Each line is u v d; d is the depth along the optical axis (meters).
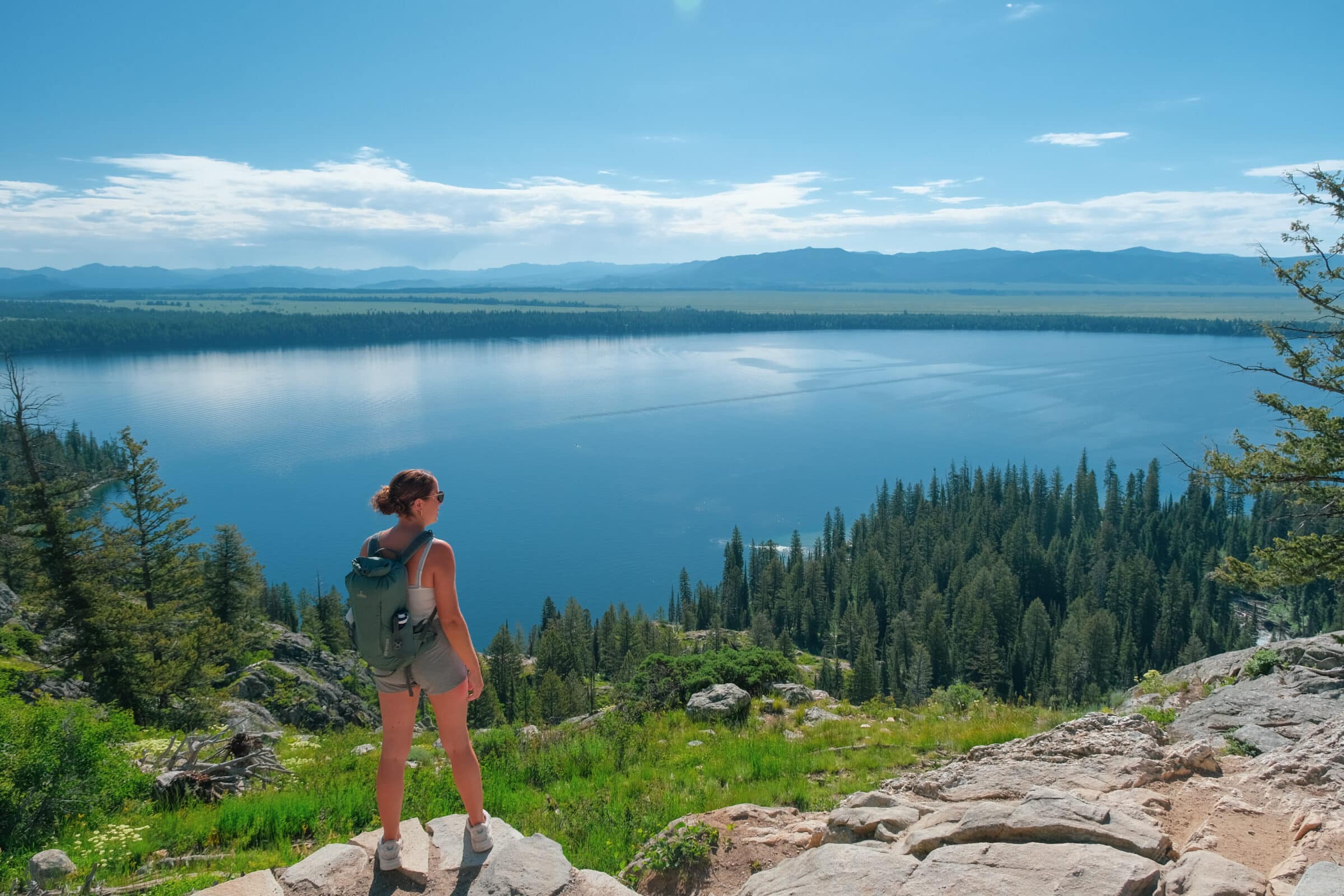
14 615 31.62
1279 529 137.62
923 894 4.45
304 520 196.75
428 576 4.67
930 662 100.12
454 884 4.71
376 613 4.56
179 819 8.48
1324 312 15.78
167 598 32.78
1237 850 4.95
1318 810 5.14
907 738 12.64
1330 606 121.69
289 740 19.61
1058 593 145.50
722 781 10.48
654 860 6.22
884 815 5.88
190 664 27.81
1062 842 4.97
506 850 4.93
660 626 112.06
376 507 4.80
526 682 77.25
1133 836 4.94
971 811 5.32
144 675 26.19
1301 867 4.35
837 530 166.75
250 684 36.38
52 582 25.88
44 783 8.52
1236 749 7.68
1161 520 164.12
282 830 7.86
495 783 9.95
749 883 5.33
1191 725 9.00
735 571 147.75
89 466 137.88
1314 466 15.80
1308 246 15.87
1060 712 14.38
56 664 26.81
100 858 7.15
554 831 7.85
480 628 153.38
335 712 38.66
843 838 5.95
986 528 165.75
